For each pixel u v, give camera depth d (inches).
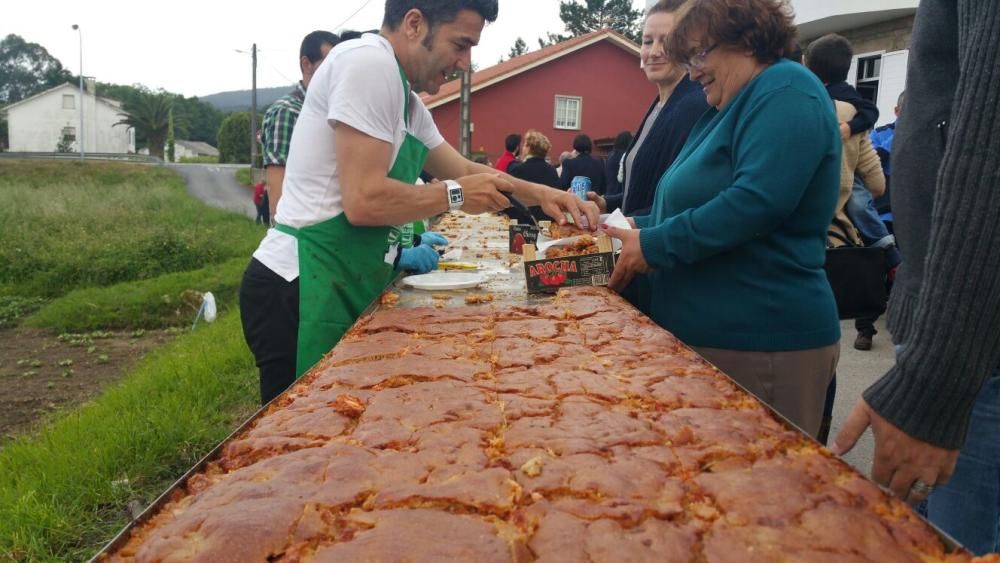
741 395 66.1
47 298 449.4
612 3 1984.5
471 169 134.0
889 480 53.4
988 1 48.8
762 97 85.7
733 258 91.7
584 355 79.4
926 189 66.1
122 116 2989.7
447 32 100.3
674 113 128.6
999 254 46.3
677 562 39.9
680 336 97.0
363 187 93.7
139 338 352.8
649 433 56.8
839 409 162.7
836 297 137.8
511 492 47.5
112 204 761.0
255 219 834.2
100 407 194.2
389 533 42.5
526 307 103.6
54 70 4397.1
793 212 89.3
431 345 84.4
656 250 91.2
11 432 223.6
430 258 136.0
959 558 38.9
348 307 105.8
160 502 48.5
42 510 126.8
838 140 89.1
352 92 92.4
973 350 47.6
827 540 41.3
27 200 717.9
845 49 173.6
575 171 300.2
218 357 229.5
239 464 55.3
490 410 62.6
